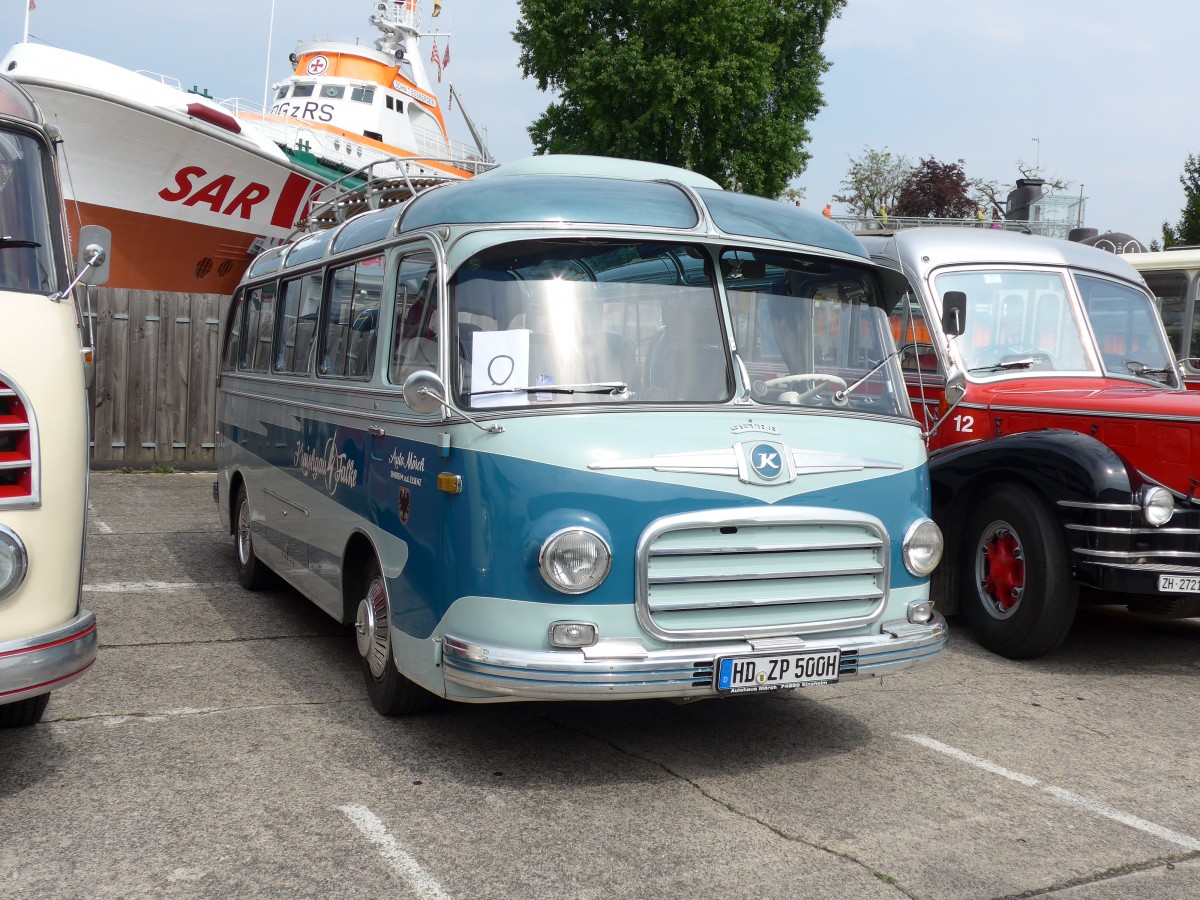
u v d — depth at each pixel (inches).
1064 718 235.8
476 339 191.5
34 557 167.0
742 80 1112.2
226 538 422.0
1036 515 273.0
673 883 152.2
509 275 195.2
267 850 159.5
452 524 185.5
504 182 207.5
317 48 976.3
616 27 1127.0
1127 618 347.6
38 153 201.3
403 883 150.3
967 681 262.2
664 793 185.3
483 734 213.0
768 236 212.8
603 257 199.5
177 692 235.0
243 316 356.5
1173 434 264.5
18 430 167.6
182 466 617.9
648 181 218.4
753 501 186.7
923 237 329.7
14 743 201.8
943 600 300.8
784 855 162.2
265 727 213.5
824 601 192.9
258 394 320.8
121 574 354.9
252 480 326.0
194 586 342.6
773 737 217.0
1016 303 323.9
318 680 247.3
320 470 255.9
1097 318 331.3
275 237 831.7
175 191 761.0
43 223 194.1
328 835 165.0
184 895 145.4
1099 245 480.1
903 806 183.2
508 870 154.9
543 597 177.3
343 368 248.5
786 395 204.5
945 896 150.9
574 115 1151.0
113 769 189.6
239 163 773.9
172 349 612.7
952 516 298.5
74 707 223.1
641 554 178.7
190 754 197.8
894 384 219.6
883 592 199.5
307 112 949.2
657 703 237.5
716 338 202.1
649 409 189.8
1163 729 230.5
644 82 1083.3
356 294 246.4
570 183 208.8
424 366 201.9
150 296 607.2
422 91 1030.4
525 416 183.9
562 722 222.4
